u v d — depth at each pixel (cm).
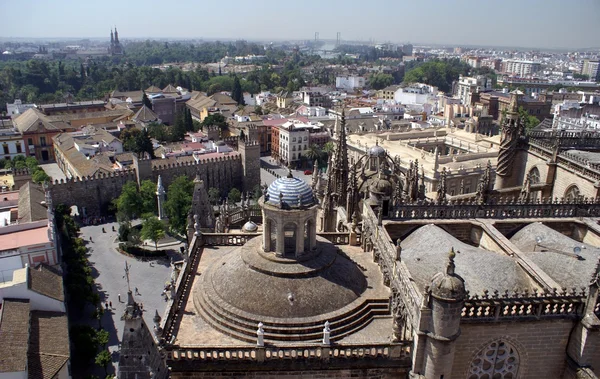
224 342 3372
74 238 10862
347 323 3516
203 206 5850
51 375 6091
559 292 3438
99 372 7250
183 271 4100
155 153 18112
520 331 3294
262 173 19450
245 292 3594
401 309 3444
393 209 4872
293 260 3731
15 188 14662
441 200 5800
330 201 6259
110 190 14650
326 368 3275
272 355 3244
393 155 14662
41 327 6956
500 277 3734
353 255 4531
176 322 3600
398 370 3331
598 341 3216
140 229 12838
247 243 4172
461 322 3212
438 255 4038
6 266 8550
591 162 6444
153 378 2584
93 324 8438
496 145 15862
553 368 3422
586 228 4903
